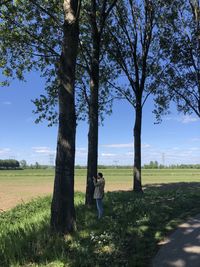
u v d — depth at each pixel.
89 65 21.70
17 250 10.62
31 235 12.22
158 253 11.30
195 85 29.77
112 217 16.23
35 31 20.59
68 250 11.14
